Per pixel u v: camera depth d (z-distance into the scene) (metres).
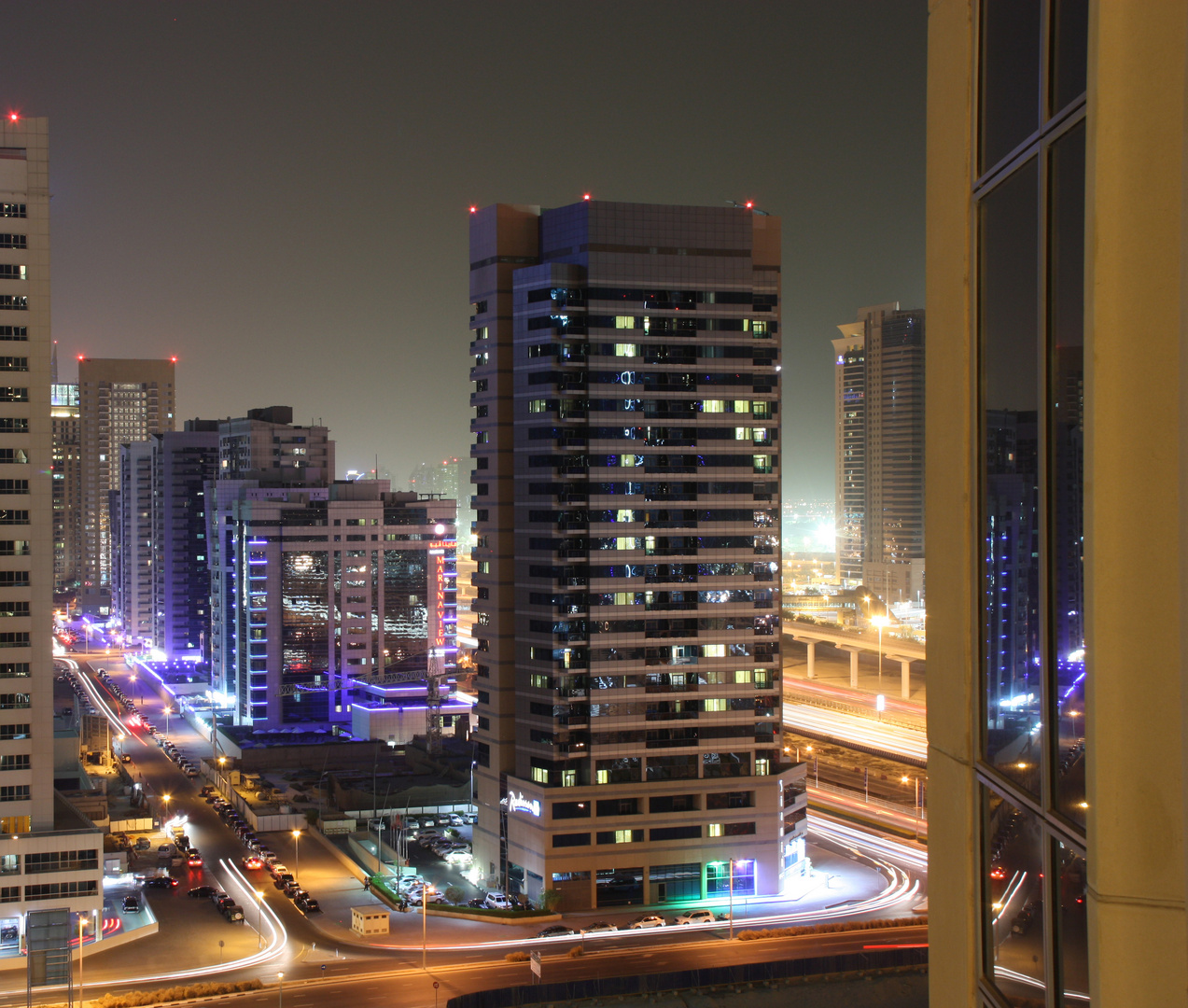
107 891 172.62
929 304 24.38
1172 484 15.52
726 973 78.25
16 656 157.50
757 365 174.88
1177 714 15.51
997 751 20.95
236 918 160.50
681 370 172.38
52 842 152.50
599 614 168.50
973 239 21.97
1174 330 15.50
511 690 174.12
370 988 135.50
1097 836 15.92
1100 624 15.86
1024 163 19.52
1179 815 15.46
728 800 170.25
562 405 169.00
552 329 168.62
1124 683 15.76
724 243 173.75
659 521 170.88
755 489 173.88
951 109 23.02
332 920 161.62
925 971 79.44
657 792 168.25
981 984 21.66
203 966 143.88
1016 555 19.89
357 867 182.50
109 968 143.38
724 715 171.62
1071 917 17.80
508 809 172.00
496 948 149.50
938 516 23.81
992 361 21.09
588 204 169.50
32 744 157.50
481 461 177.88
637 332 171.25
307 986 136.50
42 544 158.75
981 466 21.67
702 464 172.62
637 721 169.12
